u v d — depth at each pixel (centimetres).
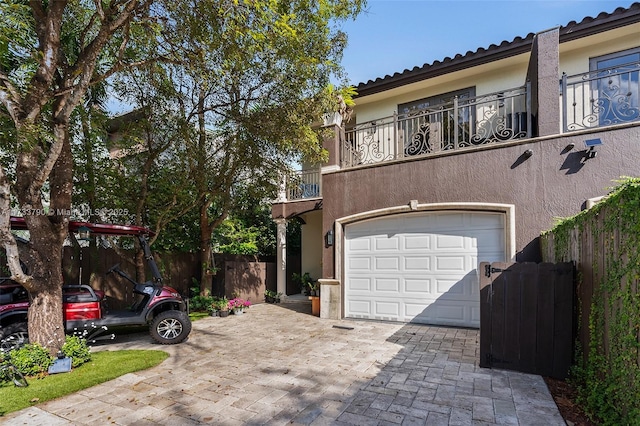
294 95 712
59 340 462
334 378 415
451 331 647
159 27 493
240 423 307
